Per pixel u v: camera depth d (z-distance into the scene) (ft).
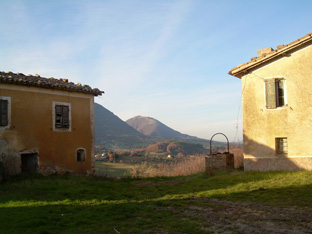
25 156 49.49
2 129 44.50
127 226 21.63
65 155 52.19
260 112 45.32
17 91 46.57
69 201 30.37
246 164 45.75
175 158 152.46
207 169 50.37
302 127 42.14
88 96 57.21
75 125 54.44
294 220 21.59
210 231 19.95
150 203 29.99
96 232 20.25
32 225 21.62
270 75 44.93
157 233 19.98
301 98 42.55
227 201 29.45
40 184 39.14
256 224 21.24
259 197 30.04
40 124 49.08
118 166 116.16
